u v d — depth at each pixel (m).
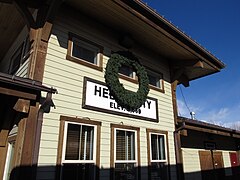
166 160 7.23
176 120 8.00
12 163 4.36
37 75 4.83
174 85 8.50
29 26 5.23
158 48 7.85
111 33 6.80
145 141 6.73
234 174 11.66
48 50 5.19
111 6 5.69
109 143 5.74
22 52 6.22
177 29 6.65
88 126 5.48
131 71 7.23
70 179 4.86
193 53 7.62
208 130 9.23
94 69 6.00
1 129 5.14
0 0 5.11
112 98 6.13
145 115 6.96
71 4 5.84
